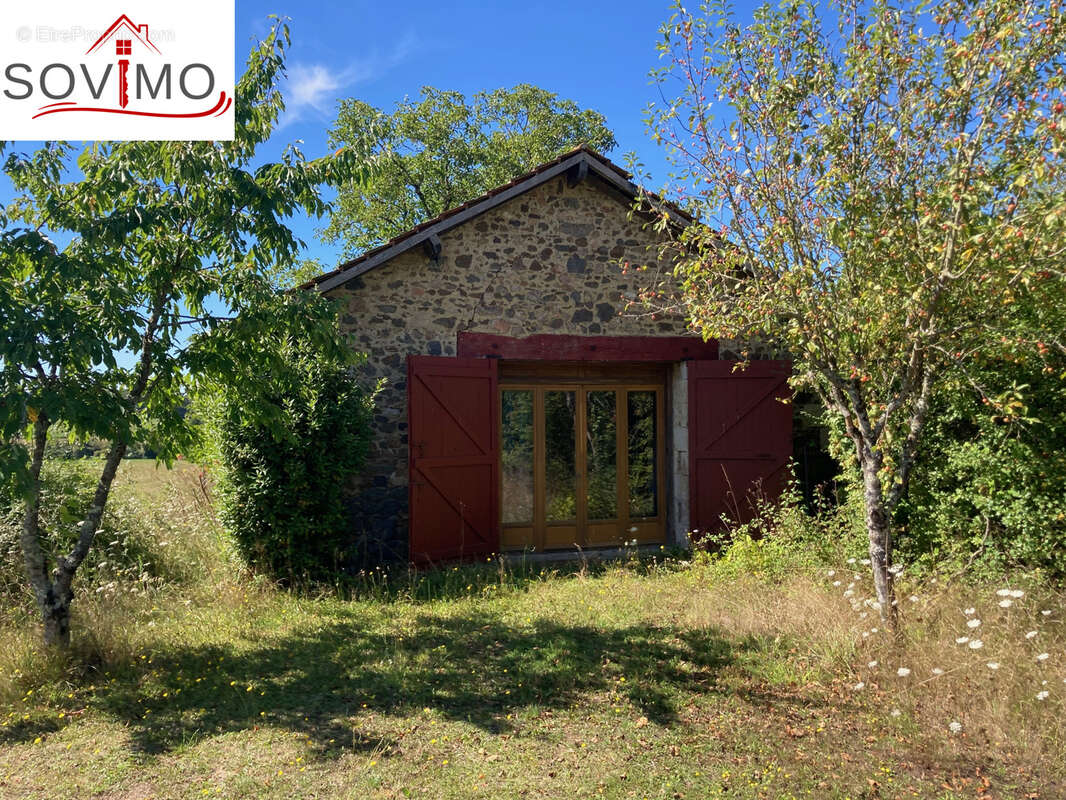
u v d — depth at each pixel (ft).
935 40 13.85
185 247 15.94
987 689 12.52
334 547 22.48
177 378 16.75
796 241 14.64
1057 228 11.85
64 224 14.73
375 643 16.72
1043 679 12.52
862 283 14.28
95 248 14.57
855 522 20.63
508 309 26.27
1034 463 15.90
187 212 15.49
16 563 19.76
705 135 15.44
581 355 26.76
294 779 10.55
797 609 16.87
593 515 28.50
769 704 12.91
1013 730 11.41
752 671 14.30
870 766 10.76
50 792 10.30
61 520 20.77
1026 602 15.17
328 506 22.04
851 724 12.07
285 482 21.67
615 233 27.35
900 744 11.34
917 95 13.82
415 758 11.14
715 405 26.94
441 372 24.71
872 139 14.10
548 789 10.25
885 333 14.29
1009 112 12.67
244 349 16.51
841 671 13.98
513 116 57.26
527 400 27.91
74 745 11.75
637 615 18.26
